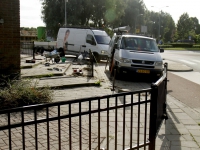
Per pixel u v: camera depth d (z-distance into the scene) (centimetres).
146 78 1272
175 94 933
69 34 2373
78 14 3891
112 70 1280
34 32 5338
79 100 276
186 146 460
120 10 4469
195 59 2489
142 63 1180
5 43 946
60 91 890
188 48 5144
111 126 547
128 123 571
